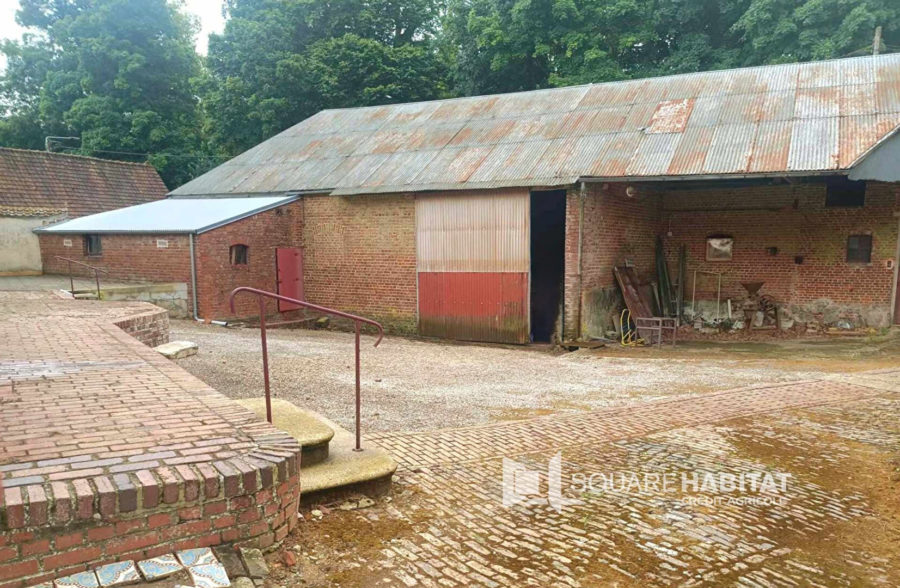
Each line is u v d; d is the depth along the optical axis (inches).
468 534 162.1
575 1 1023.6
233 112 1163.9
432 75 1258.0
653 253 708.0
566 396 339.3
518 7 1016.9
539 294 642.8
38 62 1350.9
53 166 900.6
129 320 350.6
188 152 1318.9
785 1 869.2
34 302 433.1
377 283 682.2
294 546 143.5
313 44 1241.4
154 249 655.1
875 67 576.4
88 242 719.1
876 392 340.8
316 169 742.5
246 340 527.2
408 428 266.5
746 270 678.5
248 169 799.7
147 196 991.6
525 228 586.2
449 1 1300.4
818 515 180.9
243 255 672.4
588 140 606.2
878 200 600.4
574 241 562.6
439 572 141.3
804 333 637.3
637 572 145.3
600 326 600.7
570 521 172.1
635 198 660.7
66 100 1299.2
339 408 298.5
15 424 151.7
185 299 642.2
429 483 197.3
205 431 151.6
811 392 341.4
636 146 571.8
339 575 135.9
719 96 611.5
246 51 1171.3
